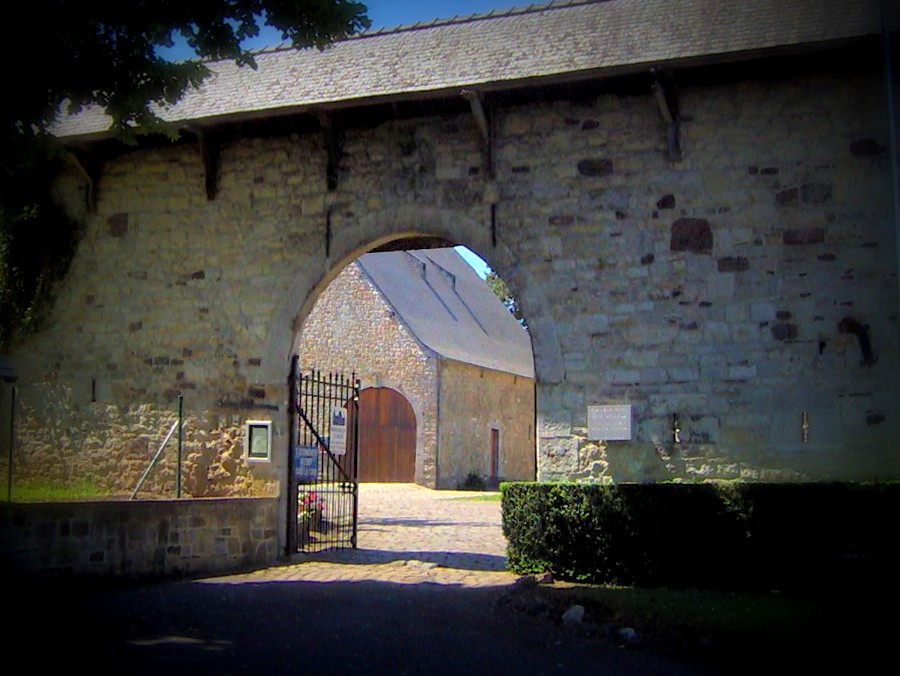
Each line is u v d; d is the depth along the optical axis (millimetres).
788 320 8422
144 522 8117
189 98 10883
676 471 8508
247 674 5016
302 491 11273
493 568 9047
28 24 6465
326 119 9656
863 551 7414
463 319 29016
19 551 7141
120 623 6254
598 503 8172
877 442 8062
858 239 8328
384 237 9742
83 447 10555
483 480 25484
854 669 5043
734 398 8461
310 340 24844
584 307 8969
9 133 7254
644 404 8672
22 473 10711
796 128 8602
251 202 10250
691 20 9406
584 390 8859
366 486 22812
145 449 10320
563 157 9227
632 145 9031
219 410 10094
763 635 5852
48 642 5641
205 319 10273
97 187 10891
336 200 9930
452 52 10289
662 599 7078
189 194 10516
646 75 8648
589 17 10195
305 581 8211
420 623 6418
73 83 7004
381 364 23891
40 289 10906
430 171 9625
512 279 9211
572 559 8203
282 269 10055
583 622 6383
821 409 8234
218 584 8000
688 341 8648
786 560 7594
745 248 8609
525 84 8750
